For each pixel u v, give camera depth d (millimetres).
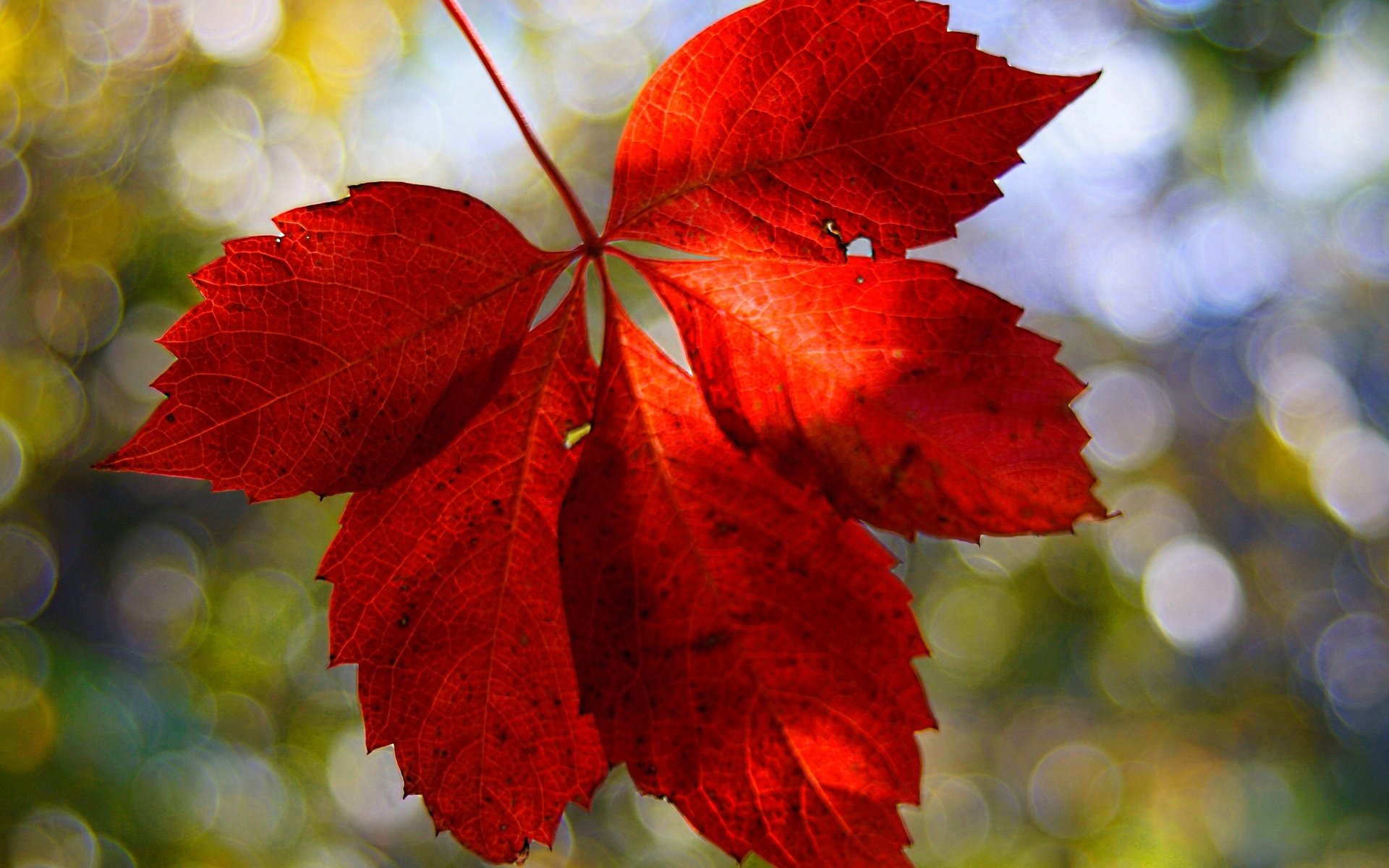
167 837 1188
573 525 413
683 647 413
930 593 2391
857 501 409
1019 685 2291
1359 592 2521
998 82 403
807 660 413
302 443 407
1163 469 2533
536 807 424
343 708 1580
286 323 405
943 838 2252
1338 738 2408
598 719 412
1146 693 2406
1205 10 1659
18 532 1397
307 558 1580
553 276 414
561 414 423
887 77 404
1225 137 1938
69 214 1353
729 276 414
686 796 412
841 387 411
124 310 1432
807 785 413
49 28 1185
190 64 1399
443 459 420
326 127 1564
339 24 1472
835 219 409
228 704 1475
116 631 1462
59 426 1448
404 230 407
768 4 403
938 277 409
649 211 413
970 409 408
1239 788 2312
